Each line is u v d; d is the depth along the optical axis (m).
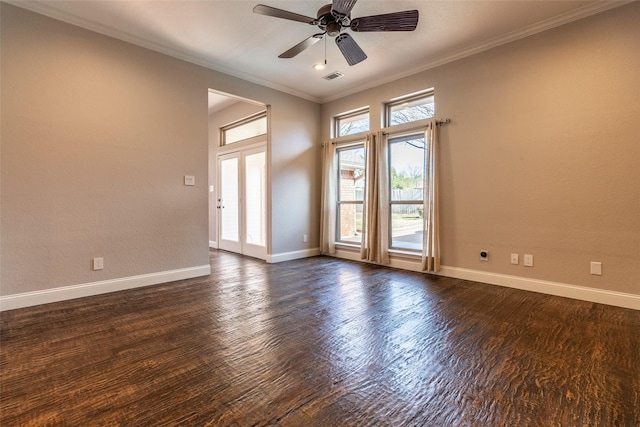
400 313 2.79
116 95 3.41
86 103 3.23
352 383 1.74
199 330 2.43
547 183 3.29
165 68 3.77
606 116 2.95
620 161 2.89
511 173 3.53
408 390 1.67
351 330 2.44
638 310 2.81
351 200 5.40
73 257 3.19
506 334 2.35
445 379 1.77
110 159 3.39
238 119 5.96
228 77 4.38
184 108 3.94
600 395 1.61
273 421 1.44
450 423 1.42
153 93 3.68
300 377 1.80
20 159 2.88
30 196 2.94
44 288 3.03
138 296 3.28
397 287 3.60
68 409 1.51
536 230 3.38
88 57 3.23
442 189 4.08
